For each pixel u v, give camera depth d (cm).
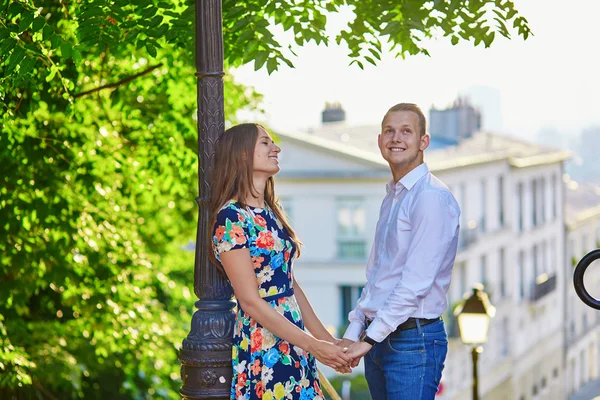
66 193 795
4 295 782
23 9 525
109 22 559
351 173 2986
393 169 446
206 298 407
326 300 3084
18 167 746
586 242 5050
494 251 3472
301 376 405
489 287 3328
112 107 844
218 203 397
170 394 1136
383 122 446
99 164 841
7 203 743
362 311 455
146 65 838
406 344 436
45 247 779
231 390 401
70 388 932
